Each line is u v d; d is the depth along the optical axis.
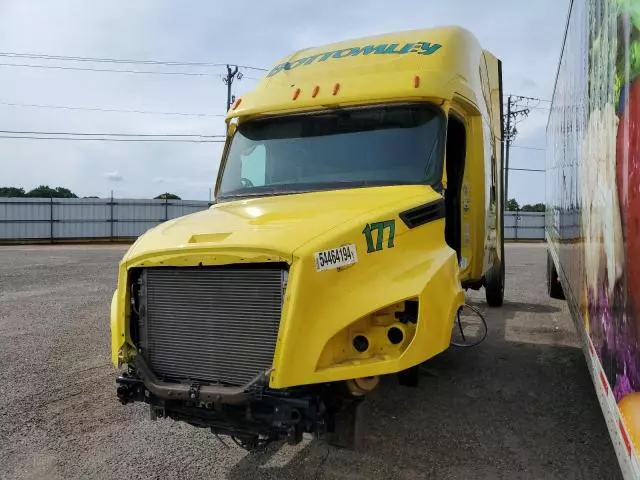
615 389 2.62
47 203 37.97
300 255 3.37
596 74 3.23
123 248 30.44
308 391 3.43
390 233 3.95
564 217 6.22
